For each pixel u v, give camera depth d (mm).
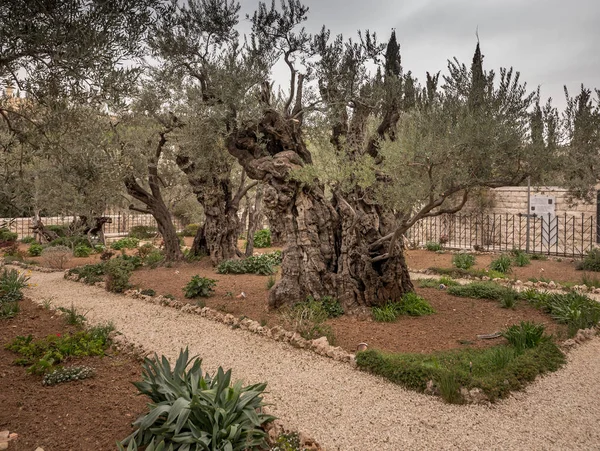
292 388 5922
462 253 16750
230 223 16141
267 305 9555
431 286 11984
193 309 9953
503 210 21391
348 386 5965
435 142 6719
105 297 11680
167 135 15516
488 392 5438
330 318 8922
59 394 5512
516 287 12445
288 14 9781
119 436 4500
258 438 4371
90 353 6945
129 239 23750
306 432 4730
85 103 6195
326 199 9977
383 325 8492
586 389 5785
